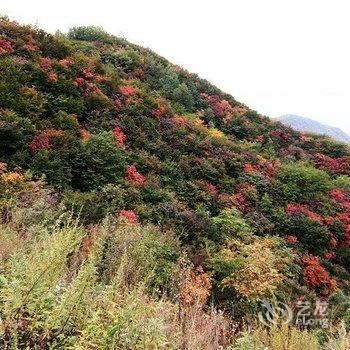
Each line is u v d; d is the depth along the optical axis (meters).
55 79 17.12
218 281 9.52
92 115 17.52
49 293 2.28
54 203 9.94
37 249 3.39
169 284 5.80
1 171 10.84
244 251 11.02
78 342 2.10
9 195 9.32
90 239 6.49
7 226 5.95
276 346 3.42
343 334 3.48
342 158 27.62
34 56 18.25
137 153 16.83
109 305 2.42
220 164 19.00
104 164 14.01
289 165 22.19
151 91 26.33
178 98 27.91
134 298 2.62
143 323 2.37
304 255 14.81
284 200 18.55
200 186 16.64
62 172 12.40
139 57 30.94
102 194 12.12
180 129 20.48
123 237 7.06
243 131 28.19
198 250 11.28
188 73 35.19
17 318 2.04
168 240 10.06
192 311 3.63
